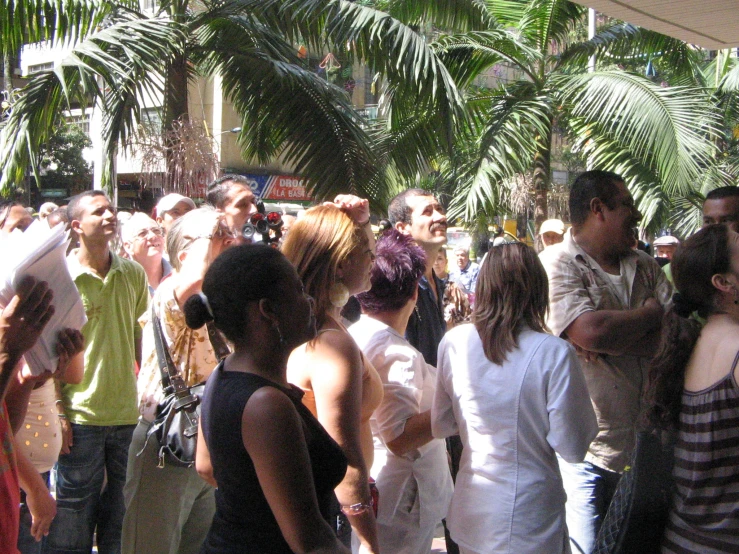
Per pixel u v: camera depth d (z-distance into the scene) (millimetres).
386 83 8867
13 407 2520
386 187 9258
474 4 10633
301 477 1804
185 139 8227
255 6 8242
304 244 2516
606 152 10242
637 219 3422
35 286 2160
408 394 2900
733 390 2238
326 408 2297
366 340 2926
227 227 3266
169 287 3195
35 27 7859
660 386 2391
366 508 2291
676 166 9133
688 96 9609
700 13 4965
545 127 10211
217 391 1916
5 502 2125
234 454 1840
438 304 4047
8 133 7316
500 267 2711
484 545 2668
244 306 1902
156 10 9609
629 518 2434
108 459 3982
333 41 8023
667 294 3465
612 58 11344
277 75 8117
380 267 2977
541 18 10562
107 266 4070
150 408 3254
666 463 2389
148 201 8367
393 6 10258
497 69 12344
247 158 9219
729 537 2250
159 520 3174
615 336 3154
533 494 2633
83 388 3863
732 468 2248
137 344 4246
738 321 2342
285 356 1969
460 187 10070
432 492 3002
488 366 2711
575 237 3490
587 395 2676
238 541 1862
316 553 1793
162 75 7652
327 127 8547
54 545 3842
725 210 3951
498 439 2680
